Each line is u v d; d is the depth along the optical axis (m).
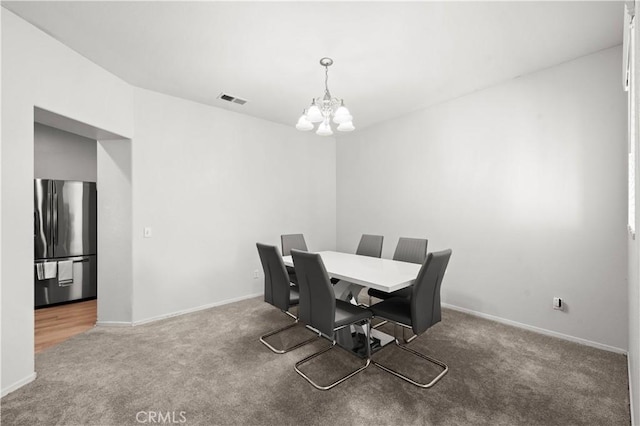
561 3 1.95
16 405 1.82
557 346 2.57
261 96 3.49
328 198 5.20
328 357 2.40
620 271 2.46
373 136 4.61
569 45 2.46
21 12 2.00
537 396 1.87
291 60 2.66
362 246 3.83
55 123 2.60
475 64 2.76
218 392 1.94
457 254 3.57
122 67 2.78
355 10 2.00
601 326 2.55
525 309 2.99
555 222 2.80
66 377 2.12
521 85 3.01
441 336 2.79
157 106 3.35
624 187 2.44
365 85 3.20
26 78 2.09
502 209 3.17
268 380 2.07
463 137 3.50
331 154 5.25
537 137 2.91
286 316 3.38
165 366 2.27
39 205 3.88
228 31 2.23
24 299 2.04
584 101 2.63
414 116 4.03
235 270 4.02
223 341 2.71
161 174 3.38
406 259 3.27
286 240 3.82
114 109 2.92
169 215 3.44
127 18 2.08
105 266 3.18
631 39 1.29
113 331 2.98
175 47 2.45
